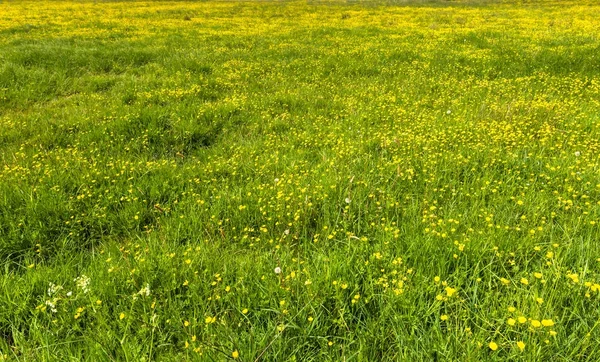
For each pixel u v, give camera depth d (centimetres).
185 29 2111
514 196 416
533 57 1139
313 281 293
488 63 1112
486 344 229
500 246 316
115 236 400
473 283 289
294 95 880
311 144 614
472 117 682
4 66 1091
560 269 280
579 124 604
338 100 841
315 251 343
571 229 336
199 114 741
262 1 4988
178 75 1073
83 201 443
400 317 253
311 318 248
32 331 266
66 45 1489
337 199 425
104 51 1333
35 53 1242
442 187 441
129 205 440
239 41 1647
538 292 265
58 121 734
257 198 435
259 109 801
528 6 3375
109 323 274
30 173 505
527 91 848
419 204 407
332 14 2964
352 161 521
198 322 267
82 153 582
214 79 1025
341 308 271
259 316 273
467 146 538
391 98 816
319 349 249
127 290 303
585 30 1745
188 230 391
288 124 713
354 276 296
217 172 520
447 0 4144
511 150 523
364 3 4100
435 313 260
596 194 404
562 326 235
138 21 2556
